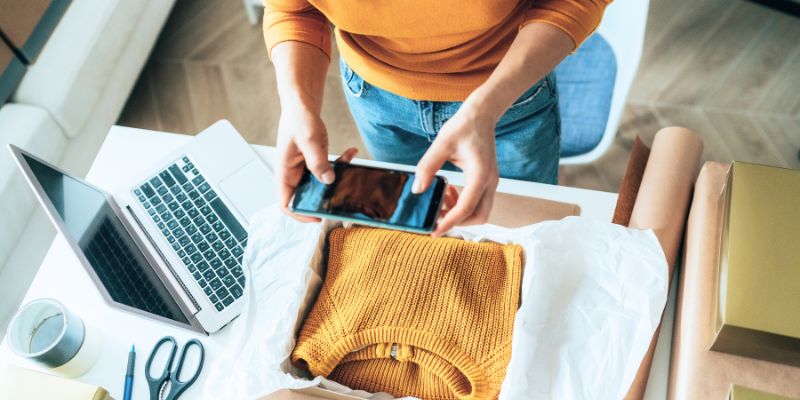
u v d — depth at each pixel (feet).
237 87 6.55
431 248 2.44
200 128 6.37
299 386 2.21
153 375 2.78
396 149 3.62
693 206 2.64
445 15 2.35
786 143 5.76
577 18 2.30
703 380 2.17
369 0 2.31
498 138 3.34
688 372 2.20
